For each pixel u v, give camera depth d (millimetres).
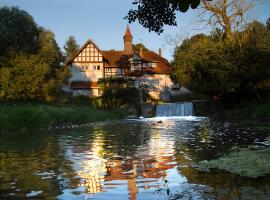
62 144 17875
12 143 18344
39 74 48344
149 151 15039
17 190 8484
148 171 10664
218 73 37156
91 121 36750
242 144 16547
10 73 46969
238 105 39844
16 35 51156
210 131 24406
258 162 11258
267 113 33719
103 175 10172
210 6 36906
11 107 32219
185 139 19656
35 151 15281
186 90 72625
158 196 7984
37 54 51656
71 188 8695
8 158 13320
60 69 56688
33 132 25016
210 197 7789
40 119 27516
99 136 22172
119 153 14547
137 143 18141
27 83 47438
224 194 7961
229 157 12492
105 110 50781
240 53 36812
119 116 47750
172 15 11383
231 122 32844
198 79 39500
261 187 8477
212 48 38188
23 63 47562
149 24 11695
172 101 66938
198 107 48500
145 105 54125
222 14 37000
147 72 73875
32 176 10031
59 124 31188
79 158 13281
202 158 12844
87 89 70125
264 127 26375
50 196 7996
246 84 38469
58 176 10047
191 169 10773
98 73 71625
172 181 9344
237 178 9414
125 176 10031
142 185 8984
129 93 56750
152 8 11531
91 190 8516
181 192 8242
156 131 25797
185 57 42094
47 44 53469
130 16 11797
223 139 18984
